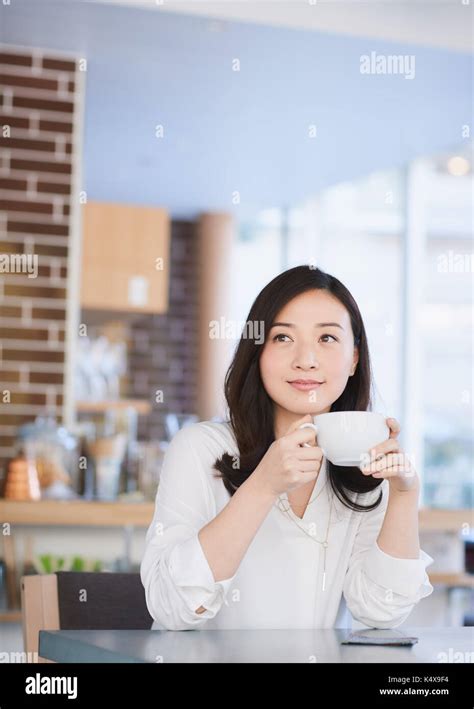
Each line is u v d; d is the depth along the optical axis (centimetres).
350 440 128
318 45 425
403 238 623
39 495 352
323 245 689
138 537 333
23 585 161
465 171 602
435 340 615
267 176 638
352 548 157
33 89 438
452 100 487
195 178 644
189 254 761
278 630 136
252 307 153
